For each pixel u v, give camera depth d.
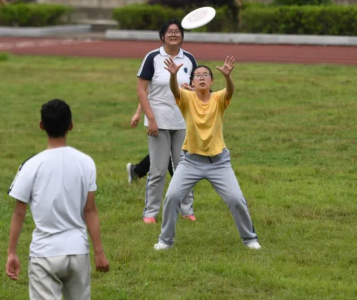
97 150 29.83
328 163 25.91
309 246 17.17
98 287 14.97
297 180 23.62
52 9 83.25
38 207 10.99
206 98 16.66
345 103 37.00
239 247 17.11
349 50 61.47
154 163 19.38
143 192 22.66
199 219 19.78
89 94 43.19
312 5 70.81
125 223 19.64
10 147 31.00
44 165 11.03
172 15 75.62
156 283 15.17
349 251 16.78
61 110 11.15
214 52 61.50
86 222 11.28
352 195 21.64
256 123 33.28
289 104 37.44
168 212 16.86
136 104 40.12
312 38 66.56
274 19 70.12
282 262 16.08
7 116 37.59
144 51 64.19
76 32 83.31
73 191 11.05
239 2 73.25
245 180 23.72
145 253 16.95
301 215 19.73
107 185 23.50
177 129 19.30
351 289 14.43
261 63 53.72
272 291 14.57
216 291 14.60
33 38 76.94
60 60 58.03
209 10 19.00
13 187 11.03
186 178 16.70
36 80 48.22
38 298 10.99
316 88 41.66
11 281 15.66
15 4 82.56
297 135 30.66
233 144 29.44
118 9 77.00
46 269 10.97
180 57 19.19
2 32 79.62
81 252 11.10
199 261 16.23
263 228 18.67
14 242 11.19
